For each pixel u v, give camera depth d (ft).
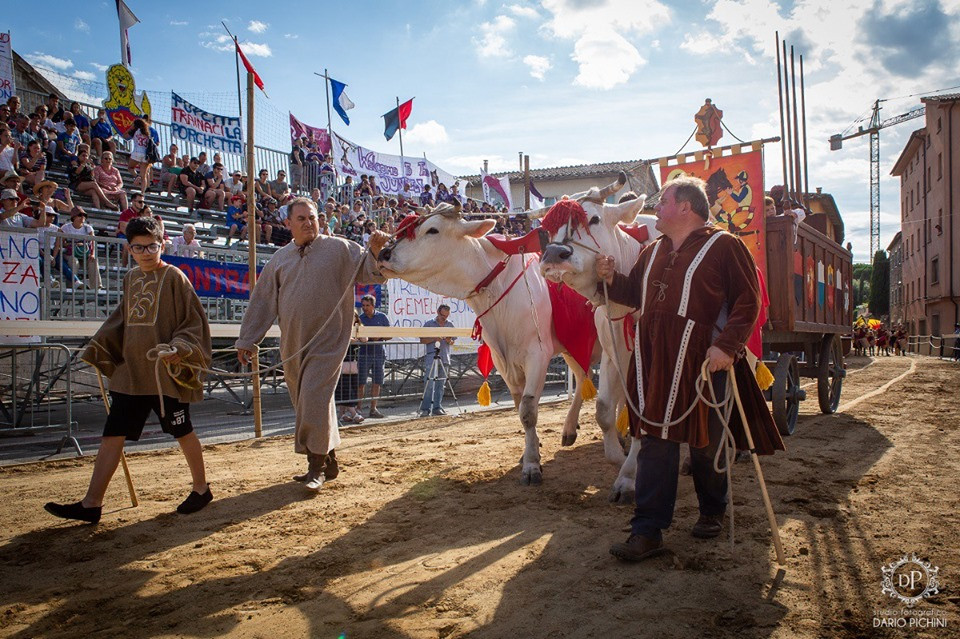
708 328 11.69
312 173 60.80
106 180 44.62
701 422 11.42
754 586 10.65
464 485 17.70
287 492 17.37
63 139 46.19
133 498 16.33
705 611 9.78
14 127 43.06
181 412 15.35
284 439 26.23
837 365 31.99
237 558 12.57
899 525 13.57
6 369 30.81
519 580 11.09
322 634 9.41
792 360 24.62
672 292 11.90
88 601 10.77
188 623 9.87
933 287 128.26
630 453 15.96
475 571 11.55
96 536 14.01
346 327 17.52
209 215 51.21
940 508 14.76
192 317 15.15
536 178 119.14
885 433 24.81
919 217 140.15
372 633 9.37
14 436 27.07
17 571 12.14
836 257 32.22
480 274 18.28
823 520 13.98
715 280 11.76
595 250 14.94
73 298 29.04
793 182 37.27
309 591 10.91
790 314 24.25
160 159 51.98
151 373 14.88
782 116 37.04
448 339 35.70
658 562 11.73
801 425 26.89
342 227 53.52
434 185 72.79
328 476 18.60
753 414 12.25
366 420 31.30
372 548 12.94
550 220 15.12
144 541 13.64
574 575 11.24
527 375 18.29
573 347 19.45
